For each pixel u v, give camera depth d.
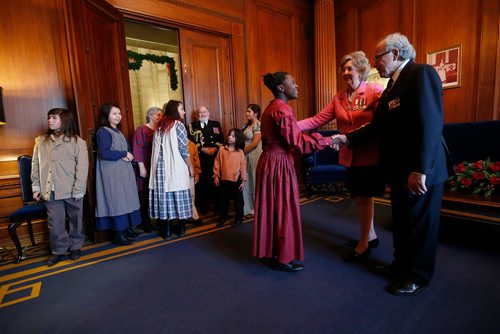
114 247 2.49
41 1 2.70
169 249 2.39
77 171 2.21
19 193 2.58
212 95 4.12
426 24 3.96
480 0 3.41
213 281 1.82
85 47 2.56
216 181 2.94
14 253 2.42
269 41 4.68
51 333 1.38
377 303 1.50
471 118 3.62
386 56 1.54
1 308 1.61
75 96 2.46
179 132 2.49
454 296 1.53
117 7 3.20
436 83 1.37
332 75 4.87
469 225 2.55
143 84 7.69
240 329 1.35
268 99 4.69
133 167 2.87
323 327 1.34
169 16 3.58
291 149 1.88
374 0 4.57
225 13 4.11
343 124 2.01
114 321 1.45
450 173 1.55
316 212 3.20
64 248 2.21
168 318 1.46
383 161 1.64
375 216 2.94
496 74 3.35
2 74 2.58
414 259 1.56
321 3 4.74
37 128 2.73
